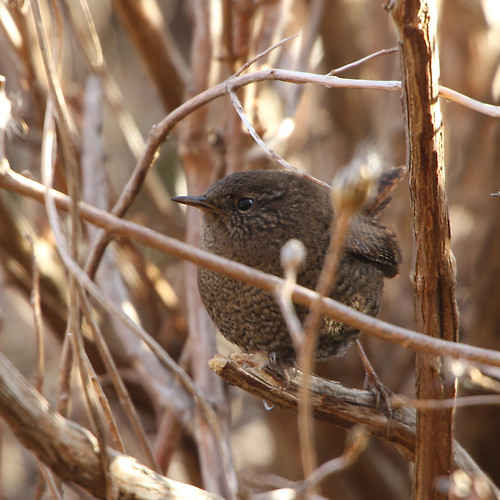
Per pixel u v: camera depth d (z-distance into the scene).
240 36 8.91
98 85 9.86
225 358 6.19
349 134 12.38
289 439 10.90
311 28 10.01
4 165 5.31
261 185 7.55
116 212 7.09
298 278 7.31
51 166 6.20
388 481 10.86
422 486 6.03
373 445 11.28
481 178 11.74
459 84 11.94
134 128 10.91
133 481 5.13
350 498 10.84
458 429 10.38
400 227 12.07
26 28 9.12
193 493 5.32
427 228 5.32
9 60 10.38
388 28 12.08
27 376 12.43
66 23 10.43
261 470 12.08
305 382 4.21
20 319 13.02
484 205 11.37
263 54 6.12
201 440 8.06
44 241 10.26
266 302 7.21
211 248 7.76
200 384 8.40
